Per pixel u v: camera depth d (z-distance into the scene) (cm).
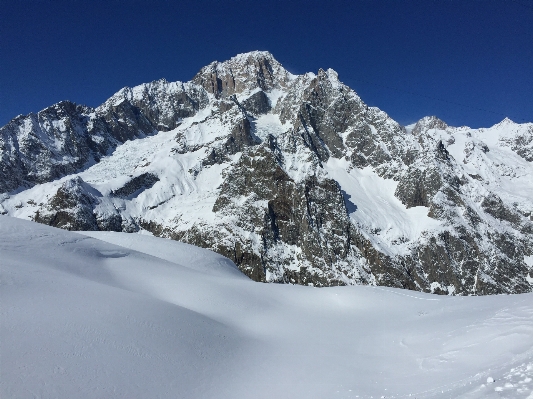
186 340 3641
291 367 3519
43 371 2534
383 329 4656
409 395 2366
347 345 4206
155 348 3281
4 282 3475
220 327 4372
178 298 5266
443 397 2044
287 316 5500
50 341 2856
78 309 3428
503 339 2878
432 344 3516
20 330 2867
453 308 5025
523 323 3111
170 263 6875
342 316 5600
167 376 2981
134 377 2817
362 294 6438
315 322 5278
